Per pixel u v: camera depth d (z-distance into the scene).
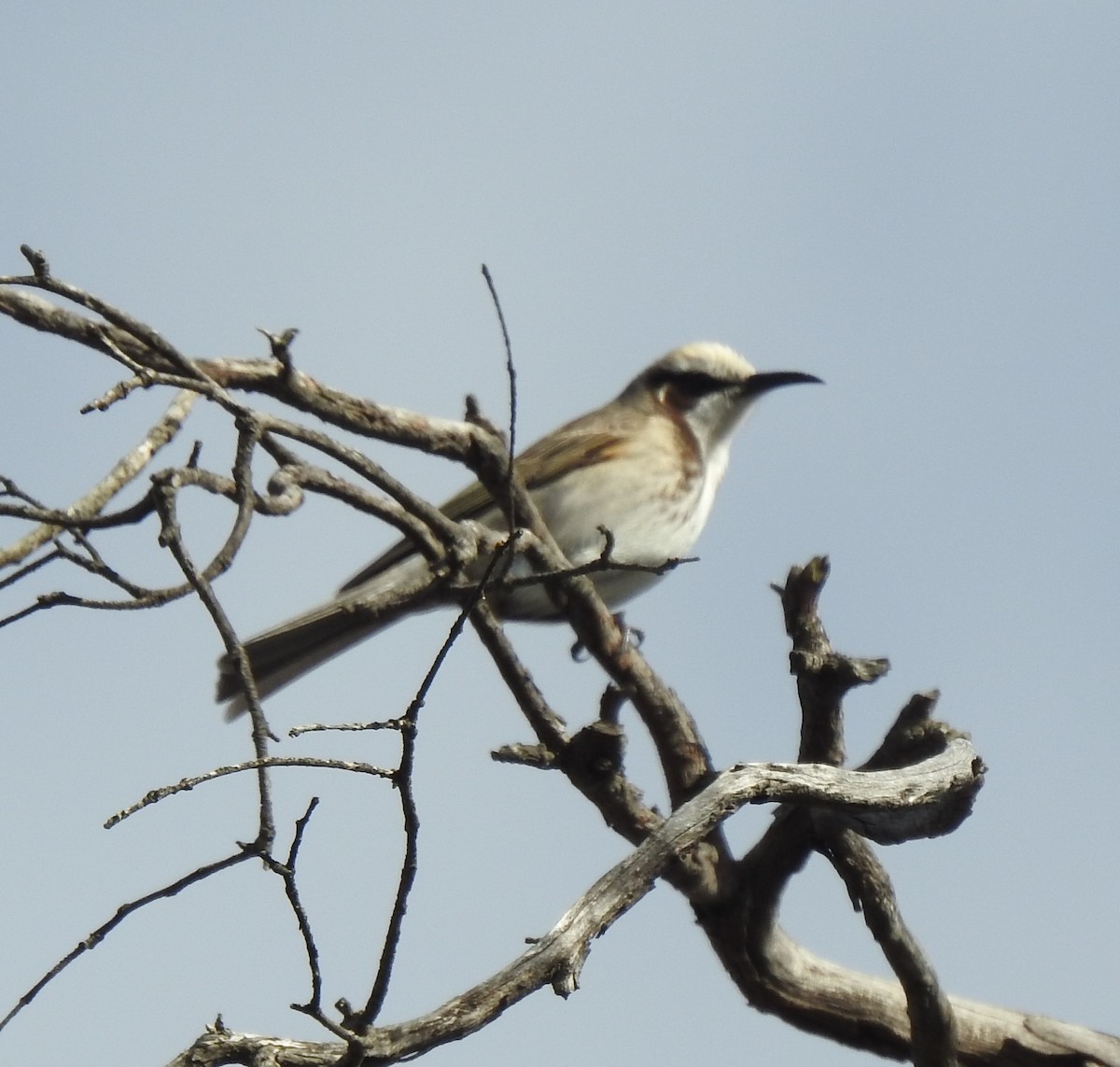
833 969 12.16
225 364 10.27
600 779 11.31
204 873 7.62
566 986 8.34
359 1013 7.73
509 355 10.24
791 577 11.27
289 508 9.80
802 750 11.42
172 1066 8.00
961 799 10.66
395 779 7.64
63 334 9.50
